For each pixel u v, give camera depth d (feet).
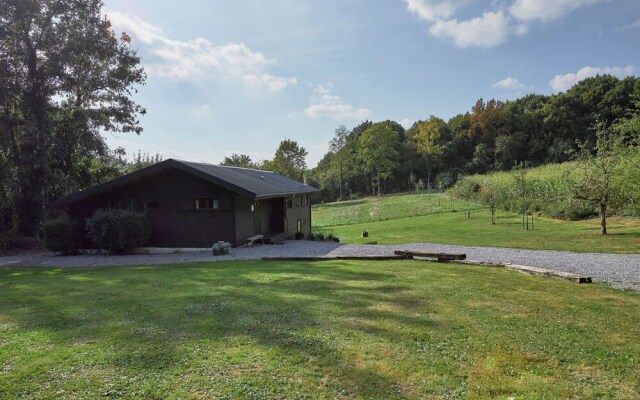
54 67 62.23
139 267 37.04
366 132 211.20
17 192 59.21
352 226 99.66
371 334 15.38
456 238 60.80
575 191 58.90
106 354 13.64
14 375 12.15
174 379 11.71
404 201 152.05
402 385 11.34
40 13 61.16
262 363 12.76
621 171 55.16
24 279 30.81
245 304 20.03
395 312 18.45
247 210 53.98
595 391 11.03
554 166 129.39
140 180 51.49
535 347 14.19
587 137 185.88
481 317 17.74
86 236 51.65
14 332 16.10
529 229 67.21
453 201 134.00
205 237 50.19
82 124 67.82
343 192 220.23
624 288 25.03
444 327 16.28
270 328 16.12
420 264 35.14
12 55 61.16
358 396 10.70
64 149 64.49
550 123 195.00
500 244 51.57
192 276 29.37
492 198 97.30
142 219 48.96
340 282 25.88
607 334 15.65
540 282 26.43
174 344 14.47
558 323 17.01
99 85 70.38
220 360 13.01
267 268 32.96
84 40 63.46
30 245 59.11
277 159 180.14
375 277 27.89
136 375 12.02
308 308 19.13
